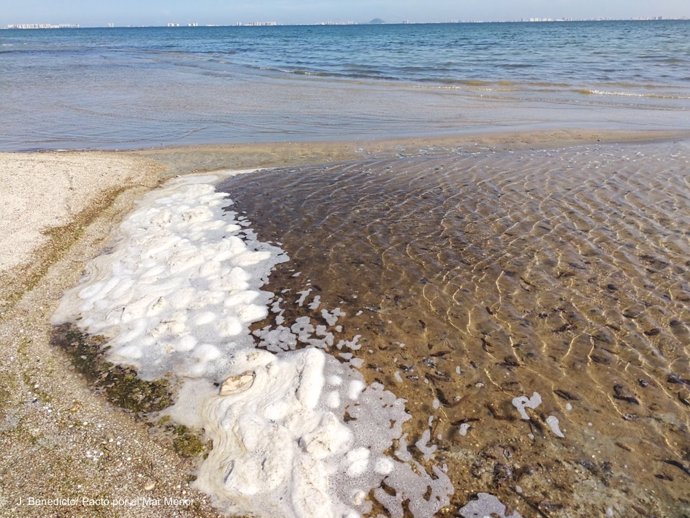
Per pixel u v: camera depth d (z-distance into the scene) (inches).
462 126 735.1
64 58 2164.1
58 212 405.4
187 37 5300.2
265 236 359.3
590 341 236.7
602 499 161.6
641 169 473.7
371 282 293.6
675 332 239.8
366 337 243.9
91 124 784.9
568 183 442.3
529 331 245.4
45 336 249.4
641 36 3161.9
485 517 155.3
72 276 310.2
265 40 3996.1
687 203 385.1
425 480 167.3
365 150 611.5
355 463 172.7
